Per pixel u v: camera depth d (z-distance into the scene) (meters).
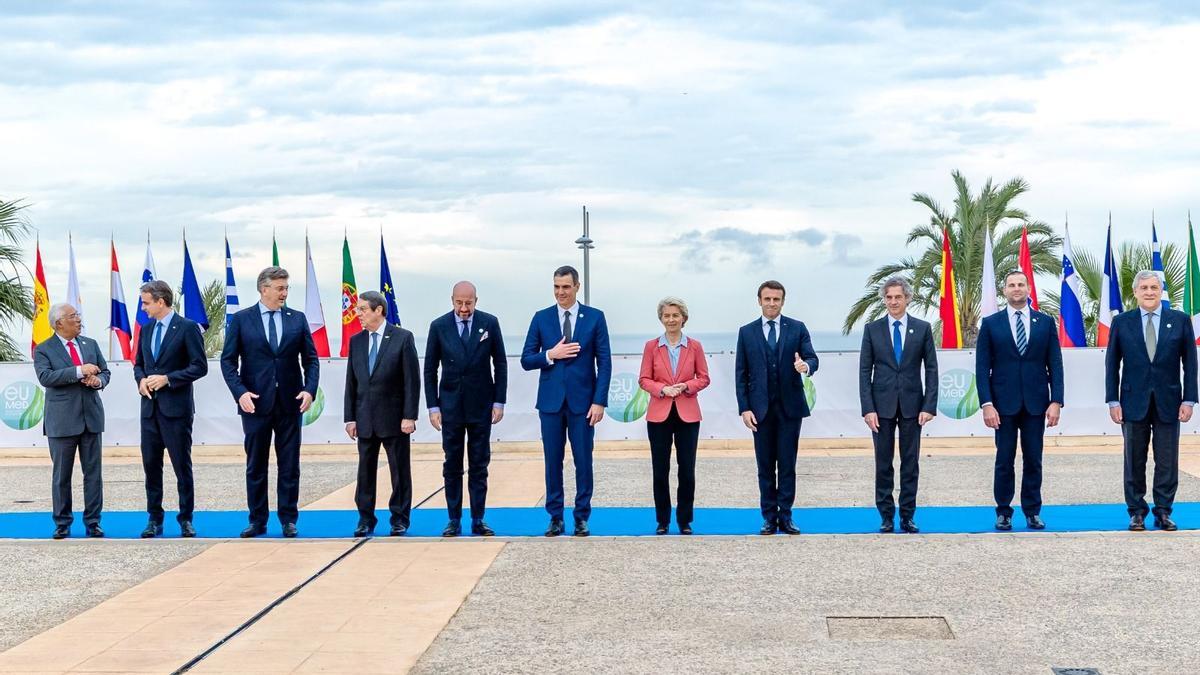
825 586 7.31
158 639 6.25
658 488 9.30
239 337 9.44
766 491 9.14
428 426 16.52
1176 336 9.02
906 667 5.61
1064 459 14.62
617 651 5.92
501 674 5.55
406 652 5.93
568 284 9.26
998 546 8.50
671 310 9.27
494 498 11.87
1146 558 7.96
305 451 16.28
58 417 9.42
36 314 21.42
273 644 6.11
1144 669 5.51
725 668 5.62
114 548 8.98
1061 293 20.78
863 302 28.12
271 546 8.95
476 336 9.35
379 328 9.43
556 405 9.21
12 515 11.09
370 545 8.92
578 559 8.25
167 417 9.40
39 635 6.41
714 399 16.20
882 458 9.20
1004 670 5.54
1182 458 14.49
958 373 16.03
